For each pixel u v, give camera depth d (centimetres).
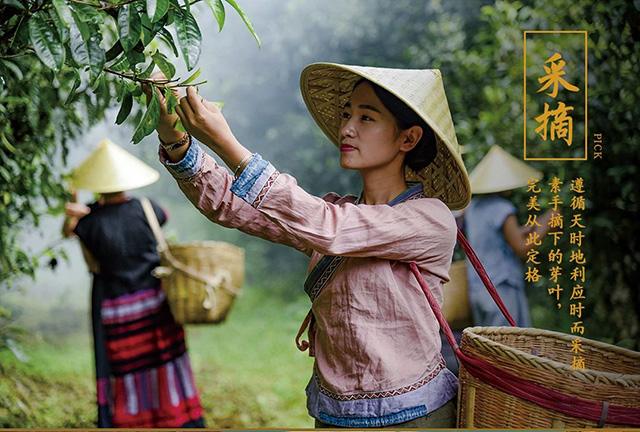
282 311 895
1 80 182
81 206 420
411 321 195
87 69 160
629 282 414
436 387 198
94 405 497
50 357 642
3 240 335
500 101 559
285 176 190
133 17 159
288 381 610
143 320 408
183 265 405
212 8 169
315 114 236
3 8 167
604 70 412
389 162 208
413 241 194
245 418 507
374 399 192
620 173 394
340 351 197
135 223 411
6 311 407
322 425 202
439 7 806
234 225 208
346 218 191
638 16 363
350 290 195
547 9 490
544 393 185
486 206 425
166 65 175
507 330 226
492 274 415
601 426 183
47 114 332
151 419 406
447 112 207
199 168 200
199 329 819
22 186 335
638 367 225
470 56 598
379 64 909
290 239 213
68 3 154
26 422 439
